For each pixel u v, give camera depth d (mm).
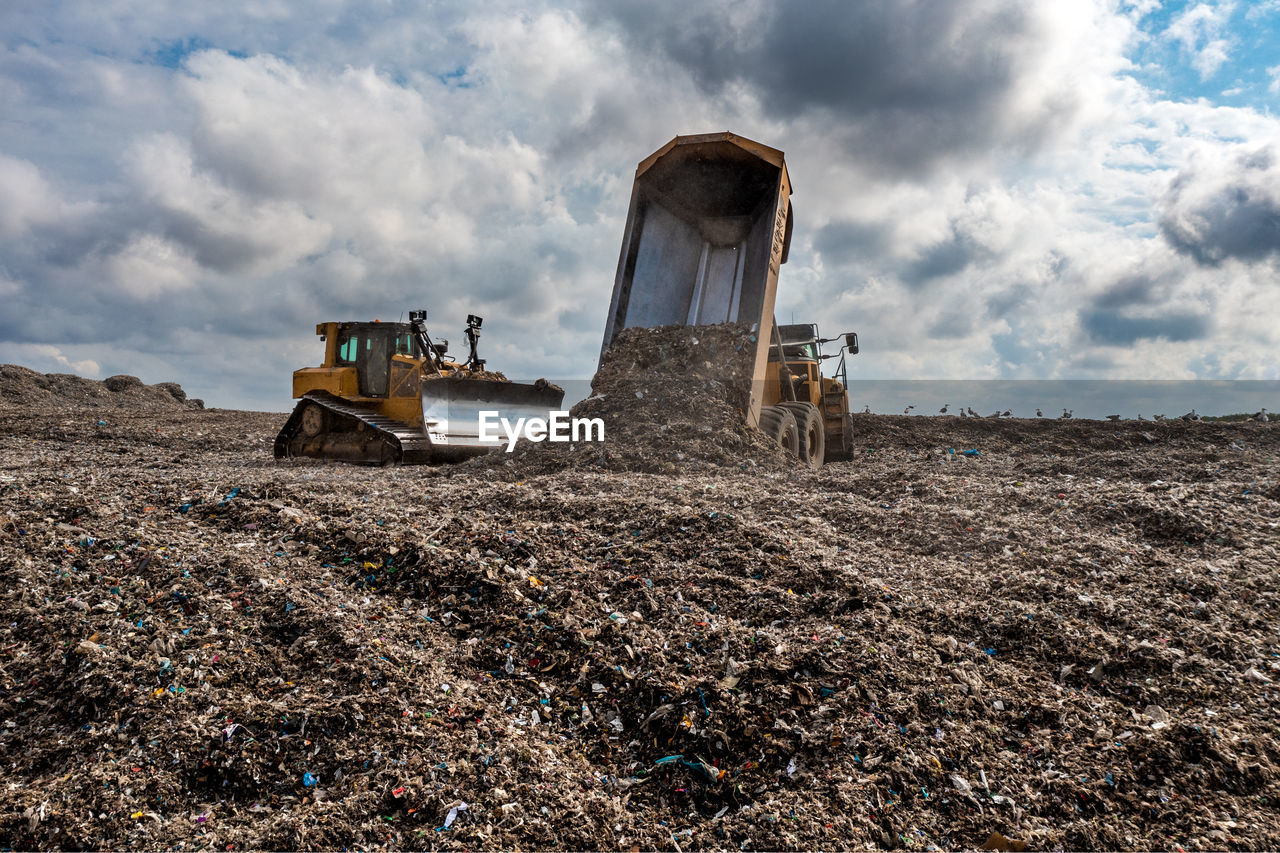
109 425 17000
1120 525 5730
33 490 5602
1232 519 5555
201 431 17266
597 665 3717
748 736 3248
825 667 3621
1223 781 2910
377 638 3799
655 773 3137
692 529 5398
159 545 4754
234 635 3740
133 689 3252
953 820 2836
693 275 10891
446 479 8367
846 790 2941
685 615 4180
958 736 3227
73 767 2885
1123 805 2846
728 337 10141
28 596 3965
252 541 5062
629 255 10539
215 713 3152
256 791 2850
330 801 2789
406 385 11953
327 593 4297
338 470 9953
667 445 8672
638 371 10258
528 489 6777
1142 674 3660
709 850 2727
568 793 2932
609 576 4668
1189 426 17281
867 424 18906
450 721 3277
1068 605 4309
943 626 4160
